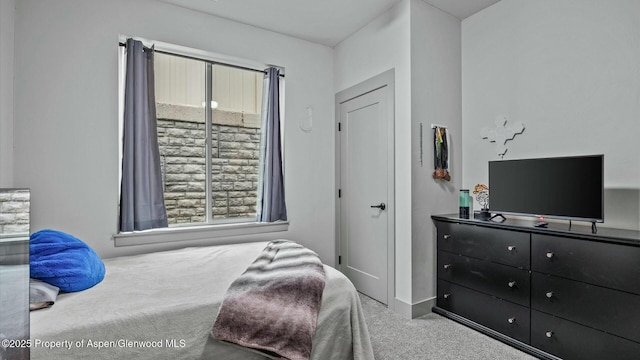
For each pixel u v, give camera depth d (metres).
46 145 2.13
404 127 2.57
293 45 3.18
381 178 2.82
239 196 3.05
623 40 1.94
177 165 2.75
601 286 1.66
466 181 2.84
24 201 0.95
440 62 2.72
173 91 2.72
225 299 1.45
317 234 3.31
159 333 1.30
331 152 3.41
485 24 2.70
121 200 2.33
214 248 2.44
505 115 2.55
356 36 3.09
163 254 2.25
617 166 1.96
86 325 1.19
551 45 2.27
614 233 1.75
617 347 1.60
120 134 2.42
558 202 1.98
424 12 2.61
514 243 2.06
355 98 3.12
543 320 1.90
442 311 2.55
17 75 2.05
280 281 1.58
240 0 2.54
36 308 1.28
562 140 2.21
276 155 2.99
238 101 3.03
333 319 1.61
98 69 2.29
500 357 1.93
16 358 0.66
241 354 1.41
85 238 2.24
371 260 2.94
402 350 2.02
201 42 2.70
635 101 1.89
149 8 2.48
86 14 2.25
